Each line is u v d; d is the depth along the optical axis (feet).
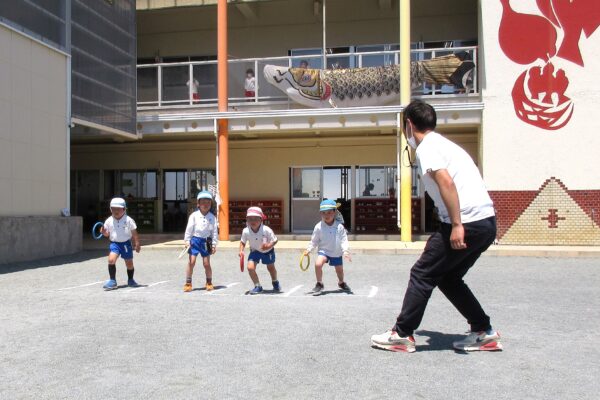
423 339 16.03
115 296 24.32
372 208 57.93
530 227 45.68
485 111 46.21
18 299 23.59
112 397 11.60
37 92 39.47
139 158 62.75
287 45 61.11
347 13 59.93
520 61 45.91
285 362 13.87
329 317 19.12
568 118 45.32
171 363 13.89
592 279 29.25
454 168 13.99
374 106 47.80
